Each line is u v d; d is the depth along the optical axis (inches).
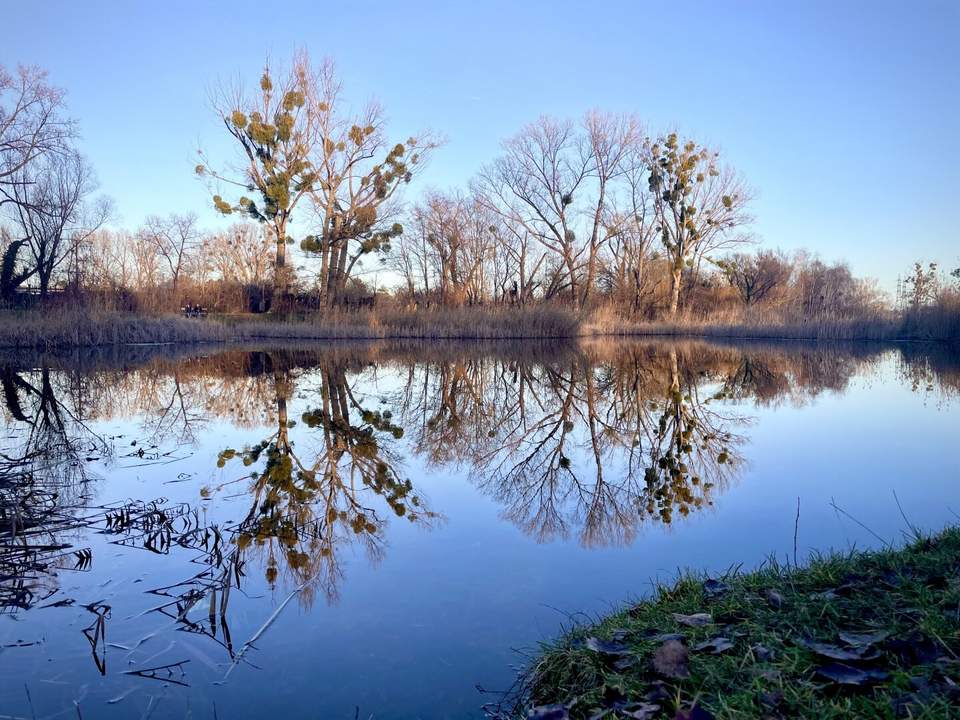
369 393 484.7
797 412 391.9
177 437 319.3
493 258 1290.6
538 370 632.4
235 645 120.6
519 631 125.5
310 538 178.1
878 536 169.9
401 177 1136.8
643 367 661.3
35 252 1015.0
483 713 100.1
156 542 172.4
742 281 1707.7
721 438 318.0
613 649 106.5
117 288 1013.8
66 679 109.3
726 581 132.7
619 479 244.1
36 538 174.1
